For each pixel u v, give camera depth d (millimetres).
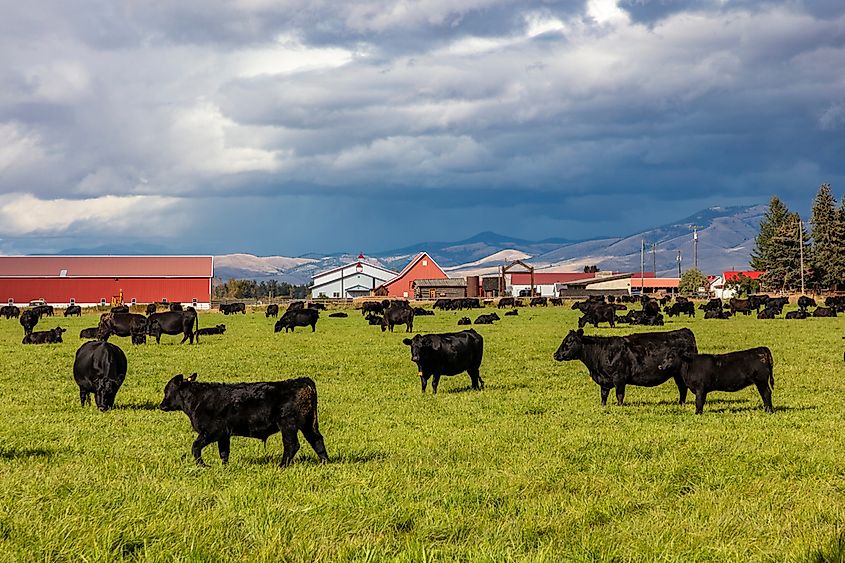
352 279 171125
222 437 13930
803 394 23359
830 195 133500
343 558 8617
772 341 42750
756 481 12312
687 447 14867
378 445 15703
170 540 9008
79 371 21828
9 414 20531
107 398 21281
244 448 15508
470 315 82125
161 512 10109
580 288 170375
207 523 9555
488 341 44312
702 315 79562
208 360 34594
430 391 24875
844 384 25406
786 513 10469
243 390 13781
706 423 18234
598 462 13828
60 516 9867
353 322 71250
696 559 8773
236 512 10211
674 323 63469
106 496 11000
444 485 11938
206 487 11930
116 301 111750
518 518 10266
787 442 15461
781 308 82312
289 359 34750
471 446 15414
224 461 14062
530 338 46469
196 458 13977
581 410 20672
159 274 132375
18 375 29625
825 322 63625
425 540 9367
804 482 12250
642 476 12680
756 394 23562
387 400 22719
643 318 62625
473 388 25641
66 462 14258
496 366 31750
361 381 27375
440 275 160875
